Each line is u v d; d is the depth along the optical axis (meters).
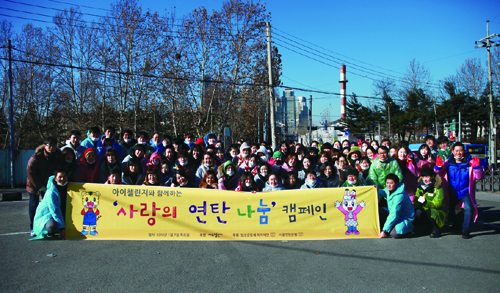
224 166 9.03
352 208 7.41
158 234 7.29
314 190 7.42
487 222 8.91
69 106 34.78
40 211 7.22
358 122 54.03
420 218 7.63
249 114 37.47
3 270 5.52
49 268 5.60
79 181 7.98
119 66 31.30
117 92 32.59
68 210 7.25
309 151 10.13
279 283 5.05
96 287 4.91
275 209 7.39
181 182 7.98
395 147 8.52
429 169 7.71
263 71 33.03
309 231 7.37
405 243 6.95
